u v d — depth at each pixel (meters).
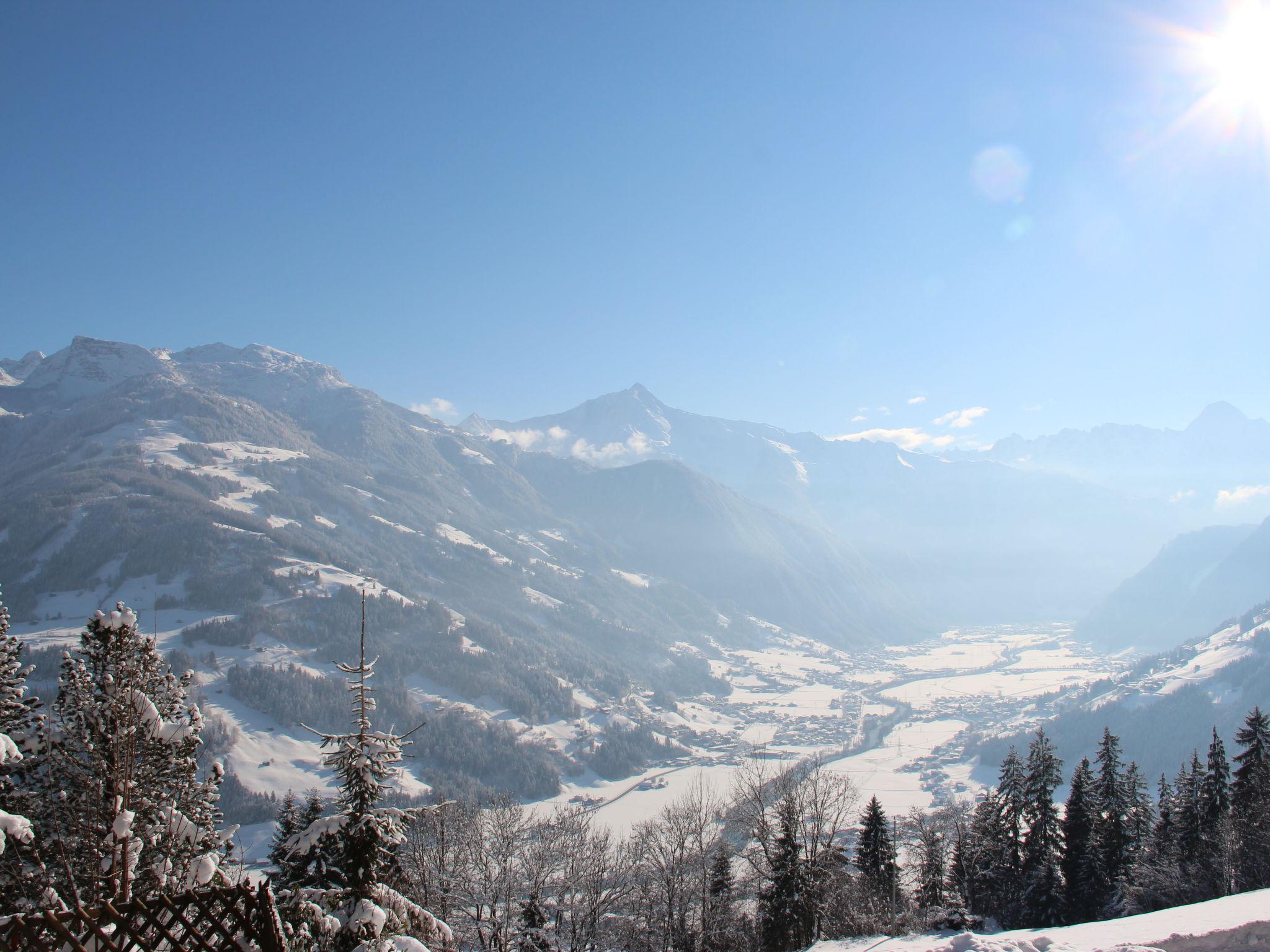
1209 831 47.25
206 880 13.16
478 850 32.00
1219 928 13.25
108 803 15.73
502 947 31.70
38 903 14.15
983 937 14.77
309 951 11.89
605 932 40.06
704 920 39.09
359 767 13.27
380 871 13.59
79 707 16.23
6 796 15.97
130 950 7.87
